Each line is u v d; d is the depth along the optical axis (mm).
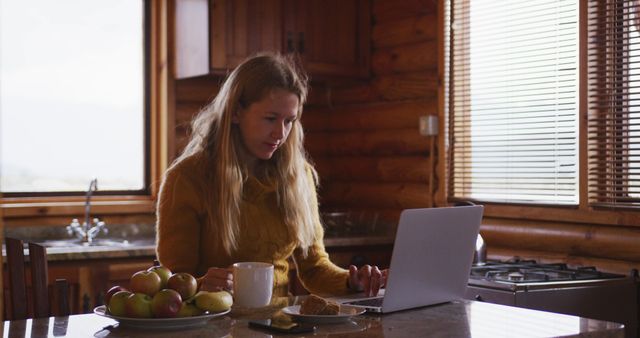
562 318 1865
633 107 3287
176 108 4336
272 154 2311
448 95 4039
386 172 4434
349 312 1852
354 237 4129
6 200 3967
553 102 3564
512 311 1957
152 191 4316
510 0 3750
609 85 3354
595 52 3400
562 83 3533
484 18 3879
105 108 4332
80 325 1729
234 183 2164
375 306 1960
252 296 1865
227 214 2145
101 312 1731
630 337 3082
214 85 4480
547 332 1696
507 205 3748
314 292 2373
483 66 3881
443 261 1992
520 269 3230
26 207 3928
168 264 2105
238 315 1867
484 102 3889
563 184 3502
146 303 1677
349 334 1648
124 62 4383
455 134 4027
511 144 3756
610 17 3338
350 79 4551
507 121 3775
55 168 4191
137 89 4414
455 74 4023
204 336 1611
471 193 3961
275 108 2172
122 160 4371
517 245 3695
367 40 4562
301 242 2320
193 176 2166
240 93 2186
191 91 4398
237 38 4117
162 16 4344
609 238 3314
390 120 4406
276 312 1908
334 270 2324
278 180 2287
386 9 4469
